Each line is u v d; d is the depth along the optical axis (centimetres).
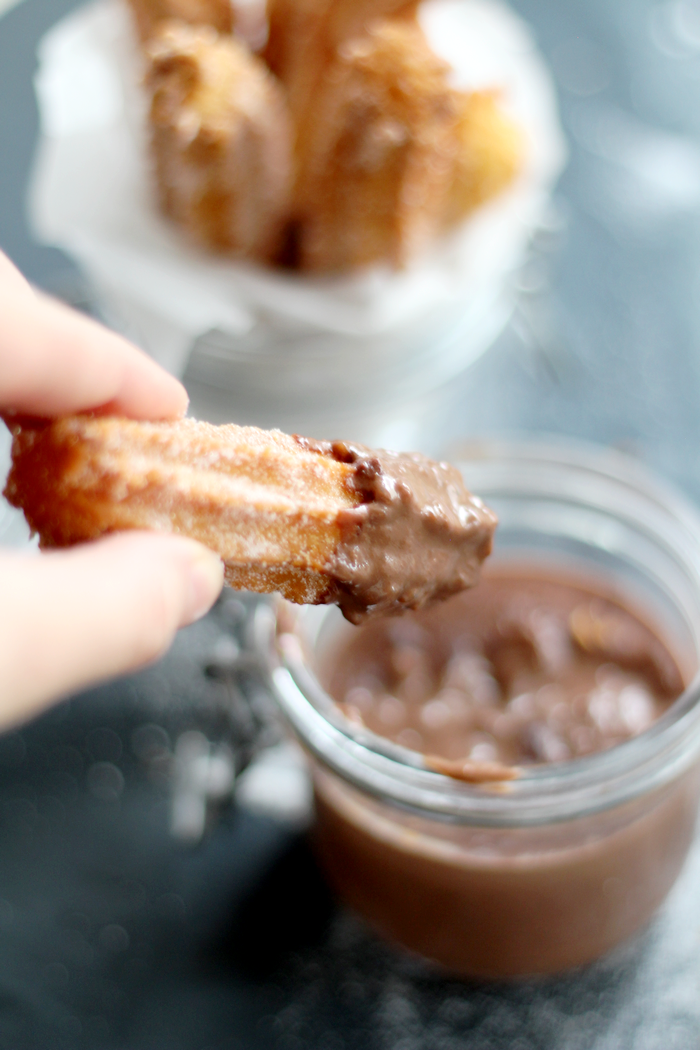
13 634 28
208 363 44
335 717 35
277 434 31
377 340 44
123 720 43
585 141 58
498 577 41
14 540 43
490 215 45
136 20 45
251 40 45
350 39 43
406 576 30
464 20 49
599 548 42
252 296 43
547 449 40
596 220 56
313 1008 39
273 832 42
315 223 43
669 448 48
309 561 30
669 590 40
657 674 39
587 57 62
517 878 36
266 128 42
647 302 53
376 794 35
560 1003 39
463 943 38
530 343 51
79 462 29
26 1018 39
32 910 41
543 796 34
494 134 43
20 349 31
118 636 29
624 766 34
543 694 39
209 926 40
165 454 29
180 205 43
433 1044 39
